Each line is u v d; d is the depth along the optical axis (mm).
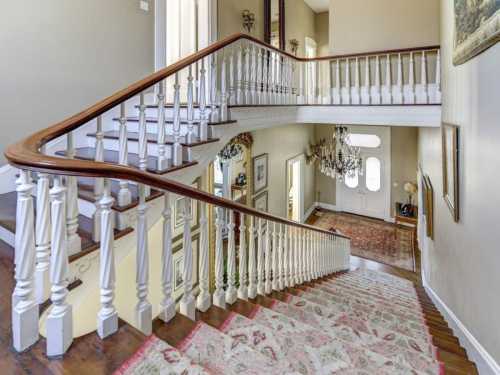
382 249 6922
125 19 3393
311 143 8836
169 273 1670
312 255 3766
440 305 3570
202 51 2635
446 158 3193
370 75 5098
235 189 5230
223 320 1857
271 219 2562
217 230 2018
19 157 1171
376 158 8453
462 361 1898
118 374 1164
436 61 4406
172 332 1603
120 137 1962
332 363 1563
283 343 1700
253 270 2414
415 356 1757
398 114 4340
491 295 1867
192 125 2617
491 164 1854
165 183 1521
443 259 3490
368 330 2229
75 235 1595
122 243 1901
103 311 1344
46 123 2824
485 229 1974
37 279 1312
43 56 2766
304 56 7637
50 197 1253
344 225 8258
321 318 2232
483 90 1990
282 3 6172
